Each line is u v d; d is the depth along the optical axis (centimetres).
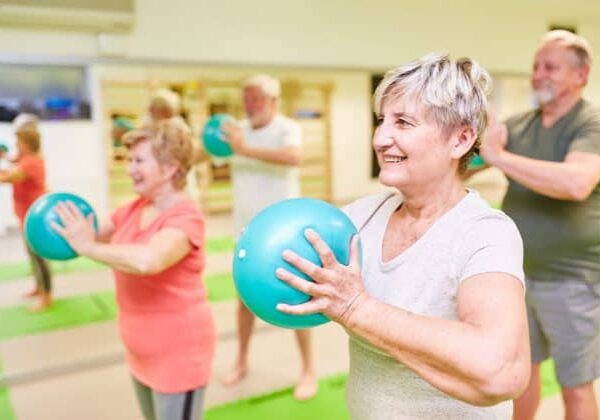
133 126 471
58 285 403
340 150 585
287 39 548
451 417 95
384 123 96
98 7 464
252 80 254
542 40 172
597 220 163
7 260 364
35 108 441
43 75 445
